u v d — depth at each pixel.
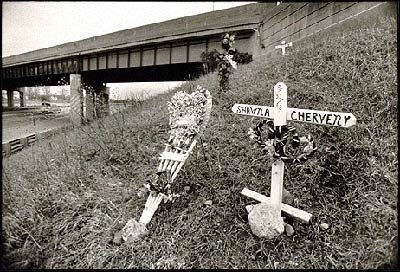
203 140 3.81
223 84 5.26
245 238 2.37
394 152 2.64
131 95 6.70
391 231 2.06
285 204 2.53
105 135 4.69
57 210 2.95
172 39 12.19
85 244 2.51
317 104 3.73
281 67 5.42
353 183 2.60
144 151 4.05
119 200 3.06
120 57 14.41
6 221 2.50
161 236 2.53
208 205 2.79
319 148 3.01
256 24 9.68
